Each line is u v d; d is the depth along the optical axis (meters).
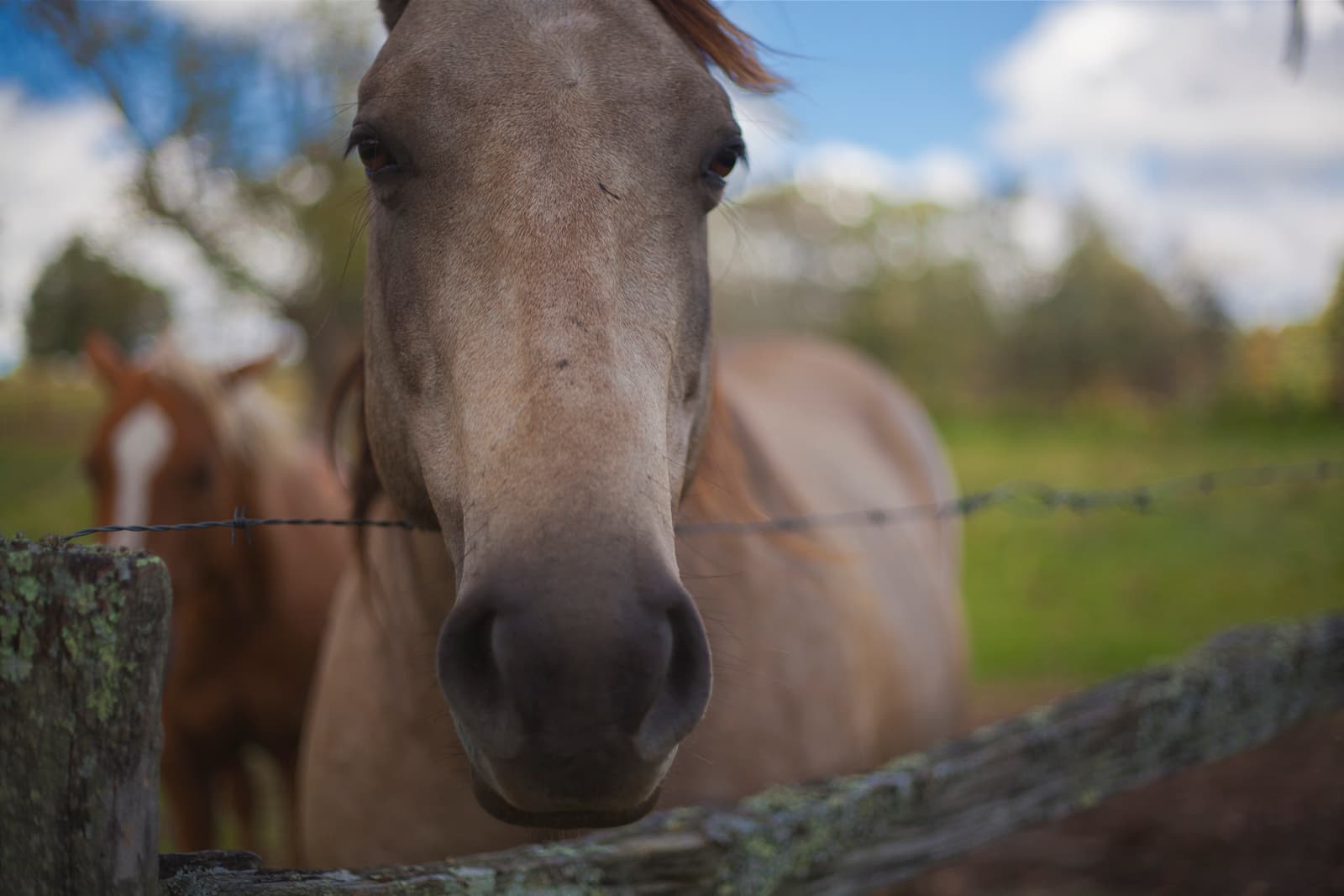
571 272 0.97
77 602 0.76
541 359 0.93
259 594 3.30
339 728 1.73
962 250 35.81
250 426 3.34
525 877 1.02
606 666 0.78
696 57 1.36
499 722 0.82
